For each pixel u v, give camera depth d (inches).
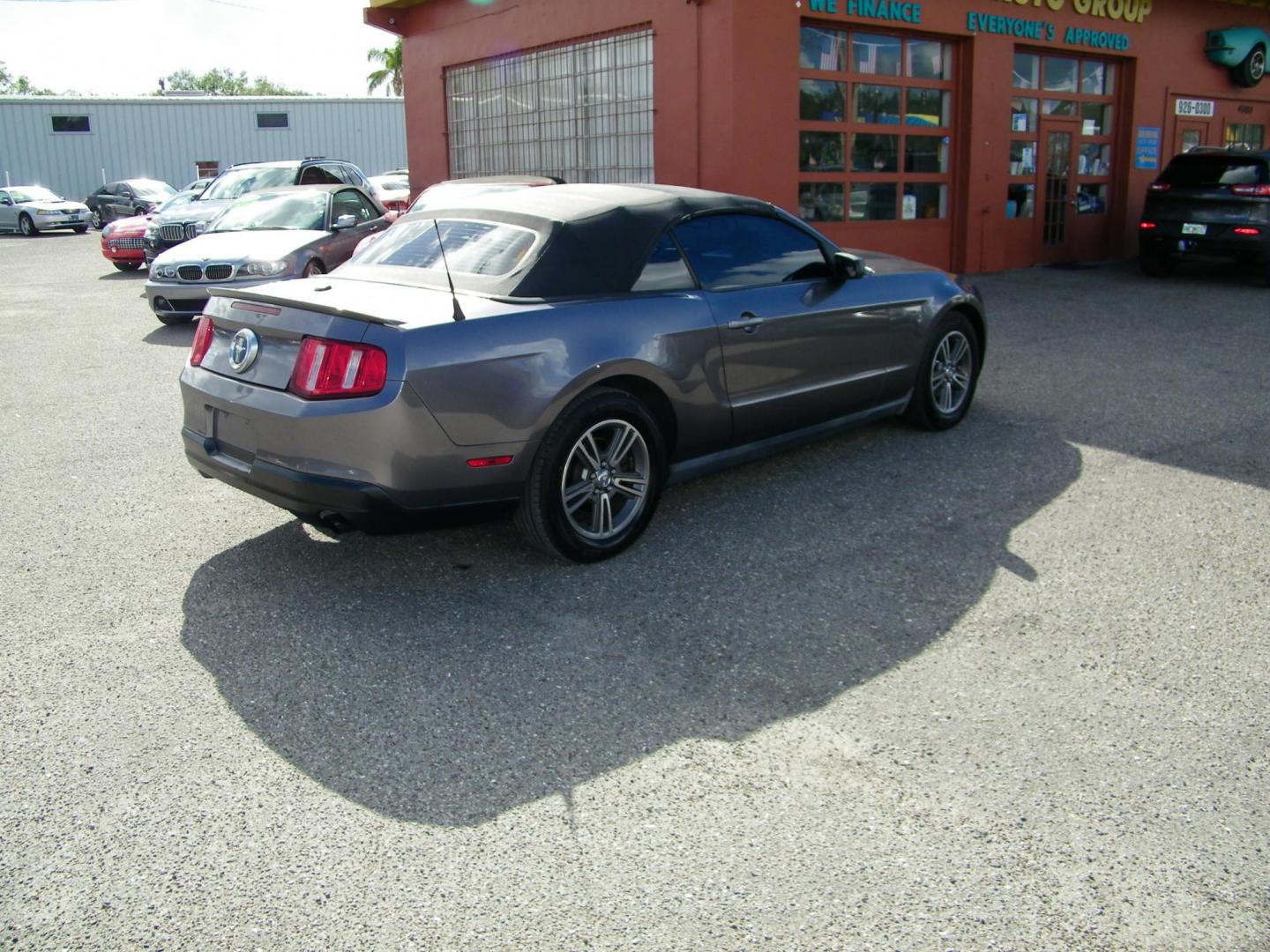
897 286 232.4
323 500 153.3
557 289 170.9
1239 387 303.1
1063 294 497.7
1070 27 577.9
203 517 199.0
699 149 462.0
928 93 531.2
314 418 151.3
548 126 550.9
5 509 204.1
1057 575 170.7
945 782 115.7
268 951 91.7
